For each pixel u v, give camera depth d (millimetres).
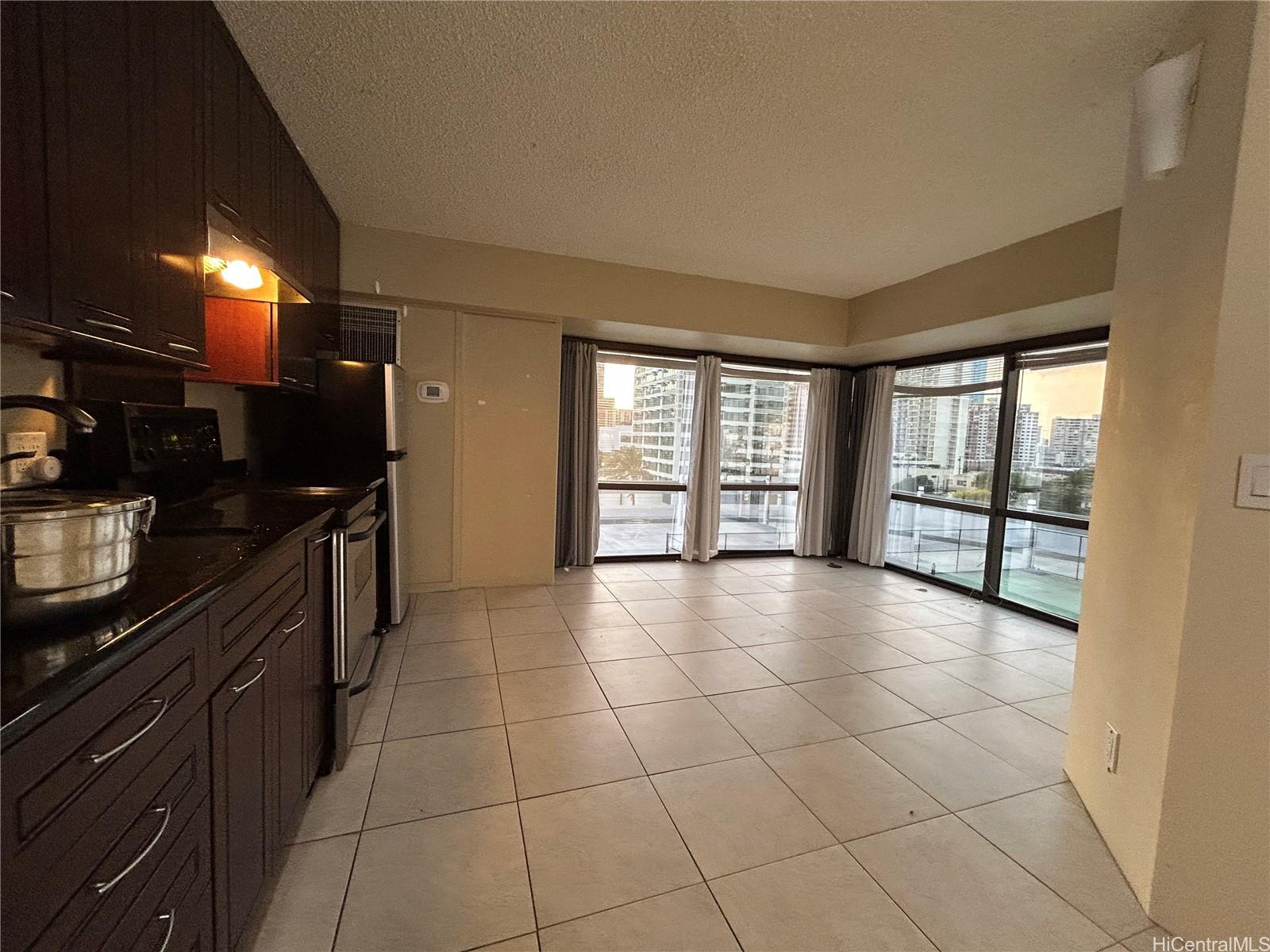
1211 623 1214
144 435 1683
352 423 2854
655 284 3783
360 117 1987
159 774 785
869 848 1501
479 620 3203
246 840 1096
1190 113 1312
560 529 4473
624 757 1894
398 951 1151
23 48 833
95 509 738
